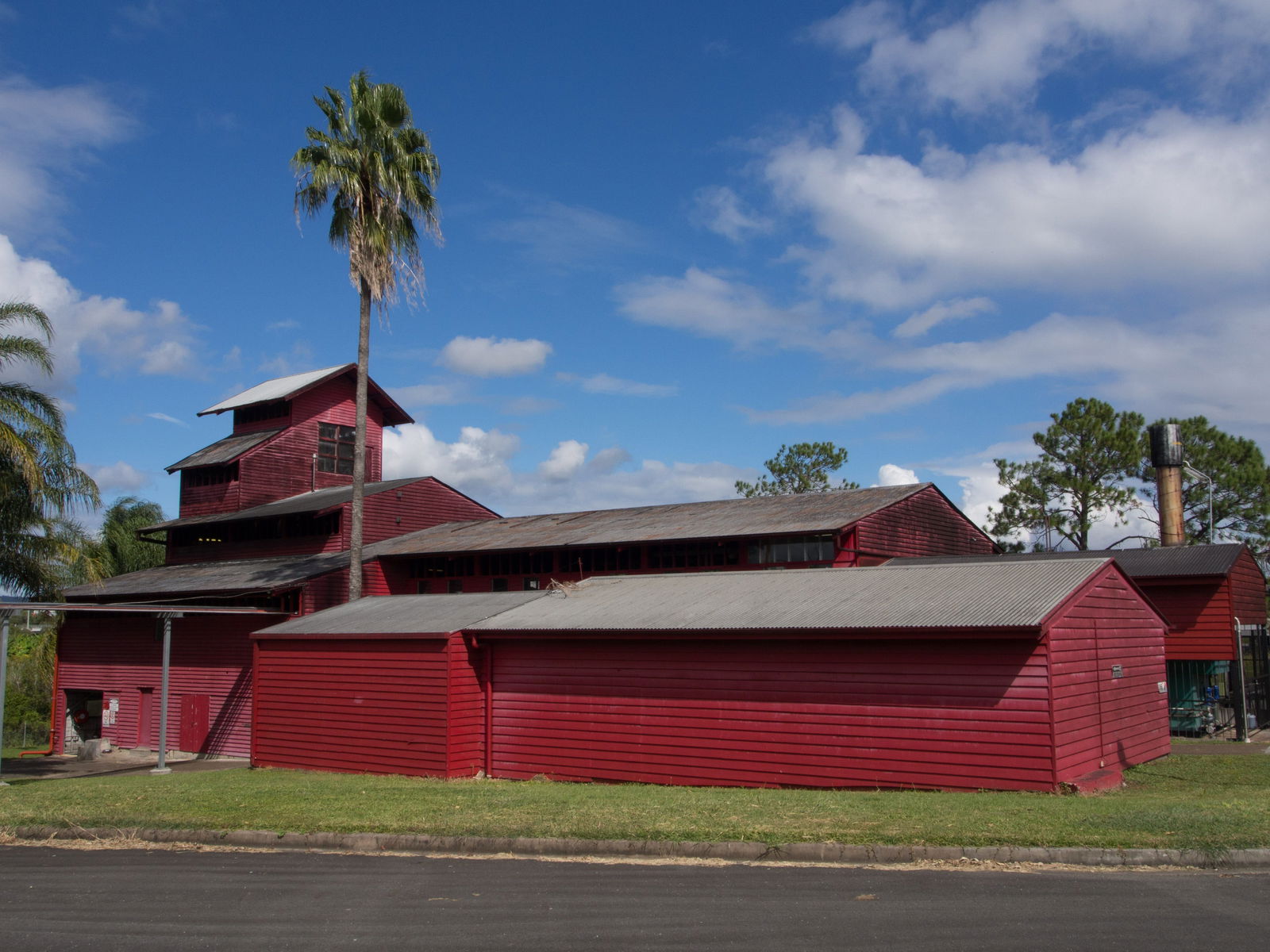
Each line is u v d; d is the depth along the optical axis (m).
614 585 22.28
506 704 19.44
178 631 31.73
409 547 32.50
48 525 23.52
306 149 27.53
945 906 8.05
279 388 40.25
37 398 22.58
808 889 8.72
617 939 7.43
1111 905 7.94
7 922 8.48
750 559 26.77
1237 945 6.92
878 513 26.75
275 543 35.91
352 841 11.20
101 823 12.54
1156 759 18.17
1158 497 28.86
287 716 22.62
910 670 15.01
